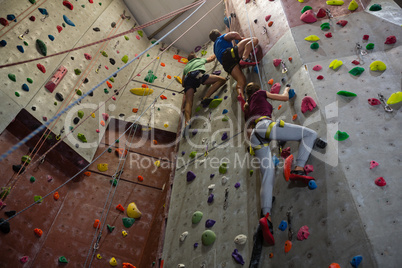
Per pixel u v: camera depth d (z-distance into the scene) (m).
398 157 2.90
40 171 4.48
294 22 4.48
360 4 4.28
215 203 4.00
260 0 5.39
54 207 4.51
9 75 4.33
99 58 5.97
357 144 3.07
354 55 3.80
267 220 3.12
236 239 3.44
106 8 6.72
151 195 5.12
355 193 2.78
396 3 4.26
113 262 4.36
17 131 4.37
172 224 4.37
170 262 3.97
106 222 4.68
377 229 2.54
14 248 3.89
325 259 2.67
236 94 4.95
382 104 3.28
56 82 4.90
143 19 7.48
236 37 5.13
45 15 5.21
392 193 2.69
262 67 4.59
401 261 2.36
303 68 3.87
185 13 7.32
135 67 6.73
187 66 5.78
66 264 4.21
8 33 4.54
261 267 3.09
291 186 3.26
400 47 3.69
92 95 5.51
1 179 4.00
